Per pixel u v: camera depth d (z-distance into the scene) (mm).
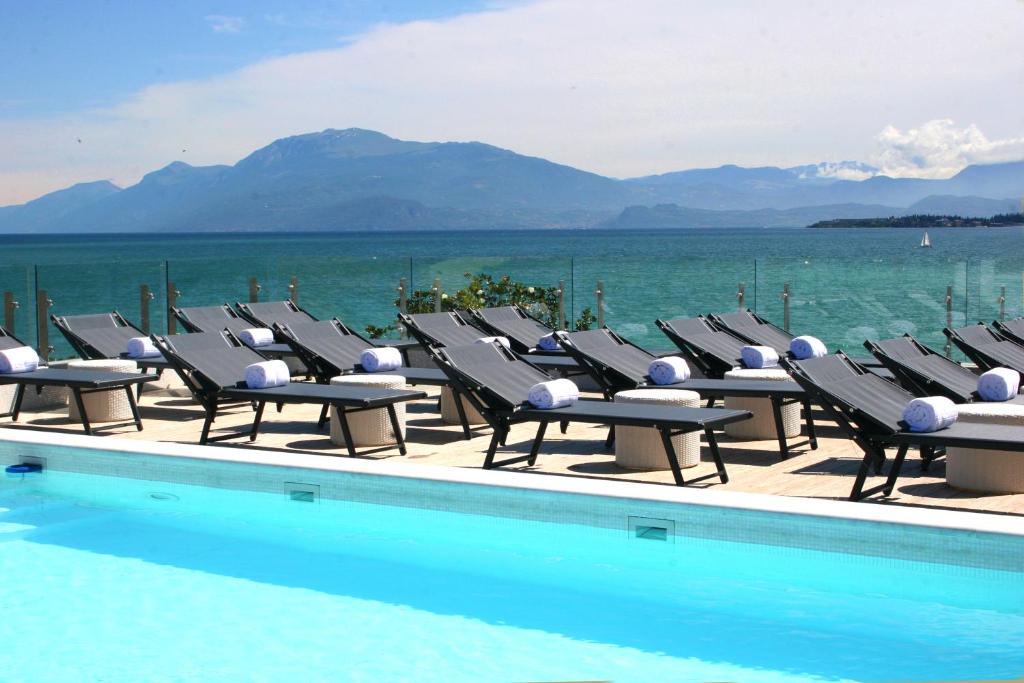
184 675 3852
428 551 5359
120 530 5801
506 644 4109
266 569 5125
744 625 4254
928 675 3711
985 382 6742
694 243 81625
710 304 11711
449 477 5785
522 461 7055
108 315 10438
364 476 6008
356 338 9633
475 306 12695
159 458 6641
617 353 8273
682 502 5203
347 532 5734
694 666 3846
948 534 4648
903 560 4754
